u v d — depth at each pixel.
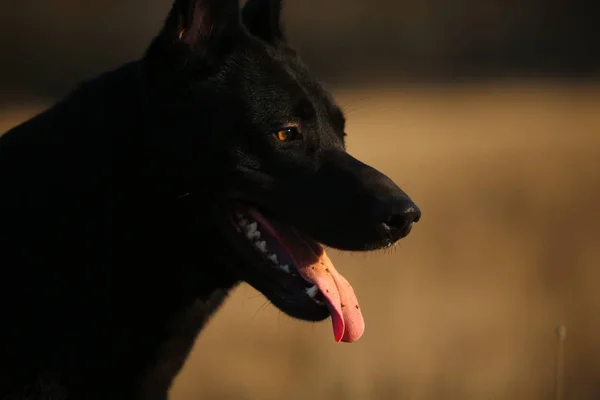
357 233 5.88
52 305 5.54
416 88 36.56
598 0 51.16
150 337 5.87
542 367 10.16
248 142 5.94
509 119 30.17
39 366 5.51
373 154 22.58
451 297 12.52
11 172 5.65
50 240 5.55
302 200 5.98
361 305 12.17
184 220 5.82
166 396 6.13
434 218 16.75
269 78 6.06
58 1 43.81
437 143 24.84
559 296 12.48
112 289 5.67
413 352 10.69
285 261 6.03
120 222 5.68
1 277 5.53
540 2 51.38
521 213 17.38
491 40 46.56
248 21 6.55
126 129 5.73
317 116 6.18
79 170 5.62
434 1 49.94
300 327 11.68
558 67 42.56
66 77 34.16
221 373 10.25
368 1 48.69
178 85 5.84
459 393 9.73
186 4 5.78
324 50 42.50
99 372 5.67
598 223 16.75
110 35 41.28
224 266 6.01
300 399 9.77
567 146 24.97
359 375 10.00
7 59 36.56
